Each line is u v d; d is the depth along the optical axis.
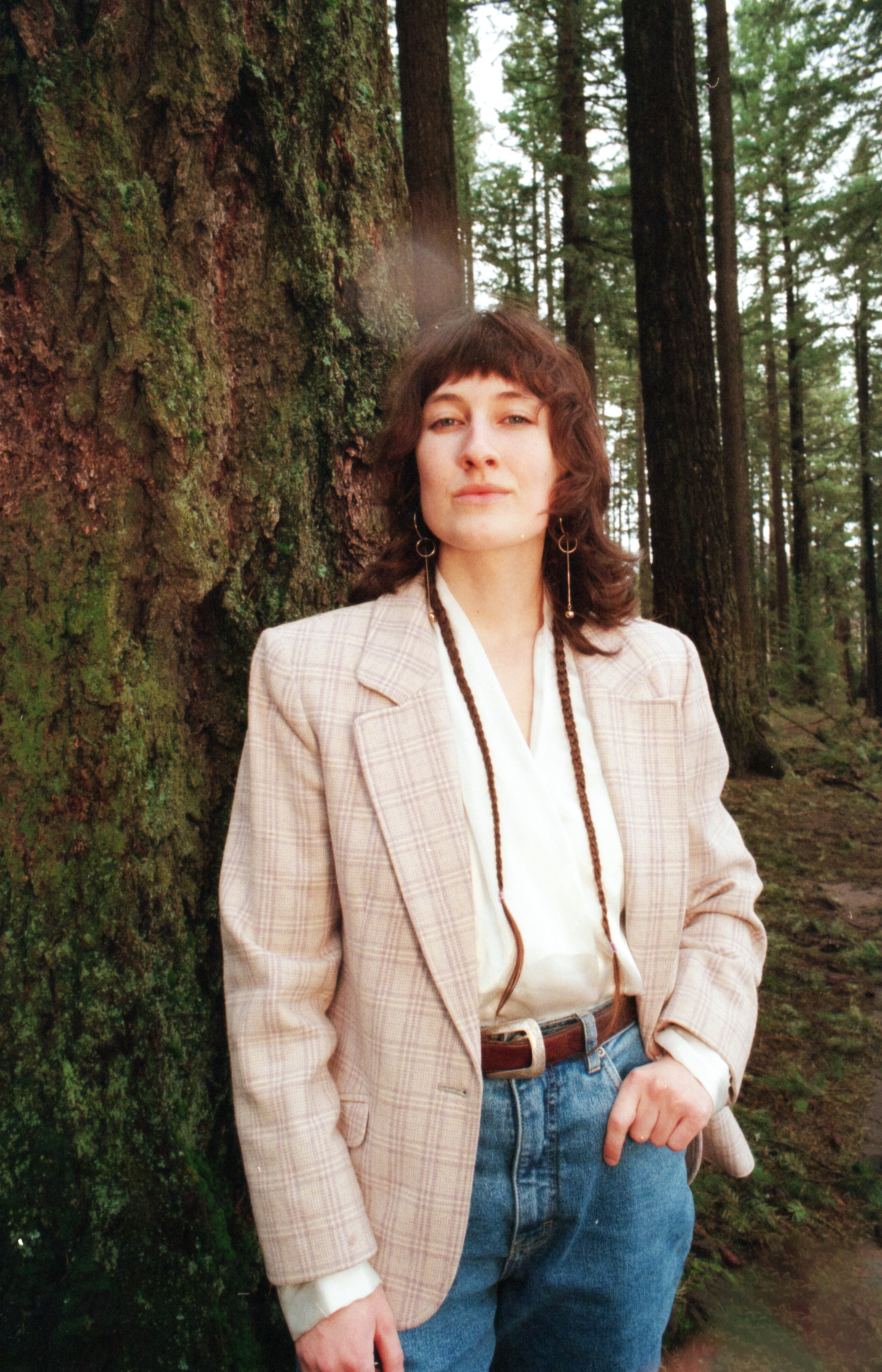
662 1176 1.26
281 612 1.62
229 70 1.43
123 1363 1.37
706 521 7.03
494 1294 1.27
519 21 10.65
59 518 1.40
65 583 1.40
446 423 1.20
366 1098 1.14
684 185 6.53
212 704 1.58
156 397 1.40
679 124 6.45
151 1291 1.39
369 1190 1.13
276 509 1.60
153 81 1.38
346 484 1.71
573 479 1.23
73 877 1.42
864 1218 2.38
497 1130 1.15
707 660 7.36
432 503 1.20
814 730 10.77
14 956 1.39
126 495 1.42
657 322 6.73
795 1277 2.18
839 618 23.44
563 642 1.26
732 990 1.26
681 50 6.42
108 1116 1.41
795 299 20.42
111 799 1.42
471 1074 1.10
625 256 11.08
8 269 1.33
